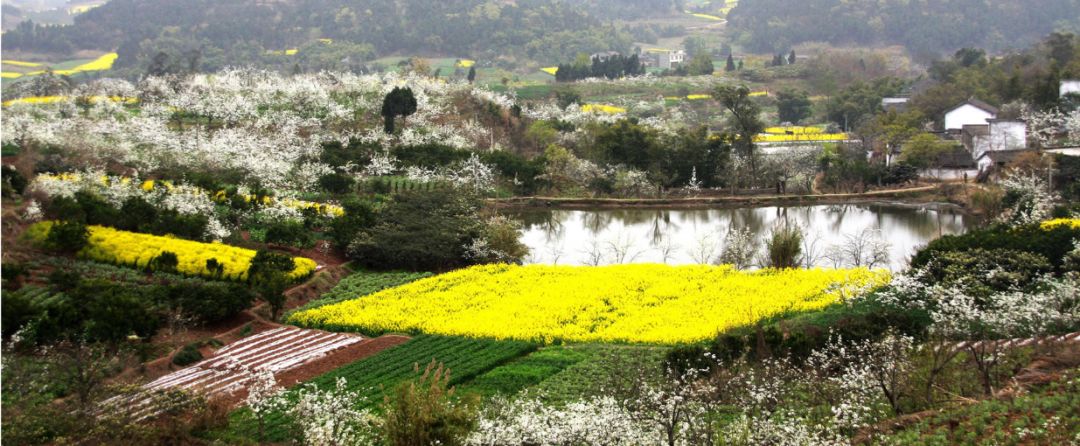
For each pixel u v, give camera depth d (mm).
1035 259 42312
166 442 26734
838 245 60188
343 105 96438
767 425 23000
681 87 162000
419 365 34938
